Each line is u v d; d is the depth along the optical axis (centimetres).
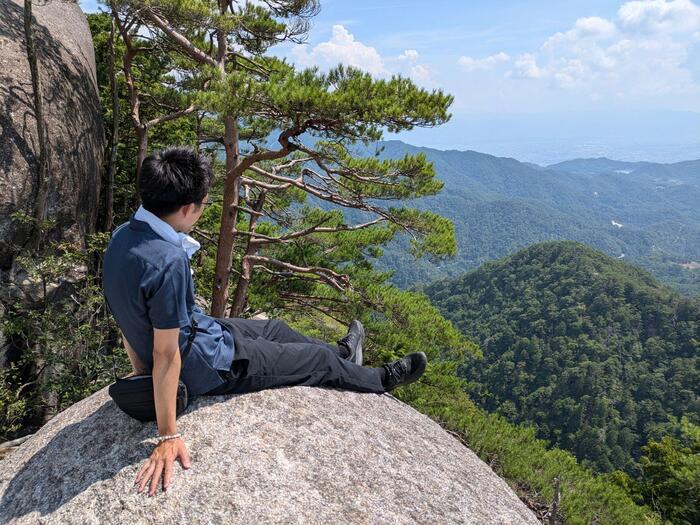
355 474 227
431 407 1066
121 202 1568
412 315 1082
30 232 792
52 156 855
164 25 1012
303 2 1169
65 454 230
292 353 270
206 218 1606
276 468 214
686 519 2191
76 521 191
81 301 856
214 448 216
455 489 252
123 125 1552
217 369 232
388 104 705
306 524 193
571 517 835
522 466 948
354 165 912
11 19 938
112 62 1155
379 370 331
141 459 212
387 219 1041
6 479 233
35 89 762
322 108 701
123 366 804
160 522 185
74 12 1277
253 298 1173
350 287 1116
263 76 1177
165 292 181
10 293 751
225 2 1109
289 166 1262
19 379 759
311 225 1288
